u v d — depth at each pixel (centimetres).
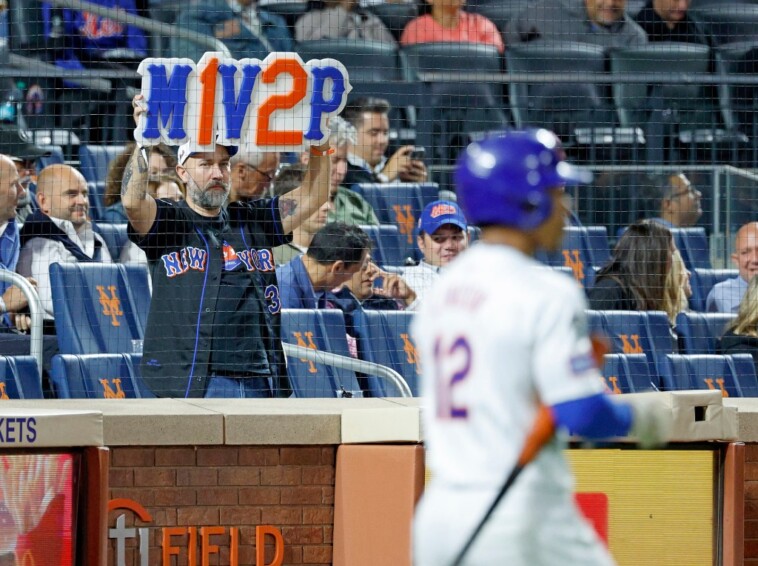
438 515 1039
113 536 2061
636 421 1009
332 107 3019
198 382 2797
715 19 4369
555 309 1017
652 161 4119
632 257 3428
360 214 3738
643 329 3359
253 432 2117
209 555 2109
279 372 2880
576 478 1992
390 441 2009
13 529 1820
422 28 4025
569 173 1078
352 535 2094
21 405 2273
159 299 2816
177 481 2098
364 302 3338
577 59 3838
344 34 3997
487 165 1074
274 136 2986
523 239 1082
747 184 4016
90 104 3562
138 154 2864
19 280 2964
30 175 3488
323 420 2136
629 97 4147
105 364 2994
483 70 3969
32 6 3616
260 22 3947
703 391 1997
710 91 4184
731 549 2014
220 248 2864
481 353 1033
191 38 3278
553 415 996
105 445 2056
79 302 3125
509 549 1006
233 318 2833
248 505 2127
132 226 2822
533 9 4216
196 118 2928
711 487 2031
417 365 3234
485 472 1024
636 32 4284
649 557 2008
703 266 3900
